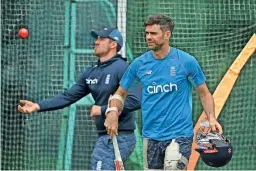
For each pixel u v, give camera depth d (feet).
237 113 133.69
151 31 91.40
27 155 134.00
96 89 102.53
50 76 133.59
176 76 91.81
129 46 132.67
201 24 133.80
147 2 133.69
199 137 91.66
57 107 103.91
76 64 132.46
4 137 133.39
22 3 133.28
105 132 101.86
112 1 132.67
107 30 102.89
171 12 133.80
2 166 132.36
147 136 93.40
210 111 92.17
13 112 133.28
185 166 91.91
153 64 92.48
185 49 133.28
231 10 134.10
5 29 132.67
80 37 132.67
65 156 132.67
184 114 92.27
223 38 133.49
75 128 132.77
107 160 101.50
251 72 133.59
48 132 133.59
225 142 90.27
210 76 133.18
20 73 133.49
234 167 132.87
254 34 130.52
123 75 95.81
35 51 134.00
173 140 91.86
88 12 132.98
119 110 95.14
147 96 92.94
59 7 133.28
